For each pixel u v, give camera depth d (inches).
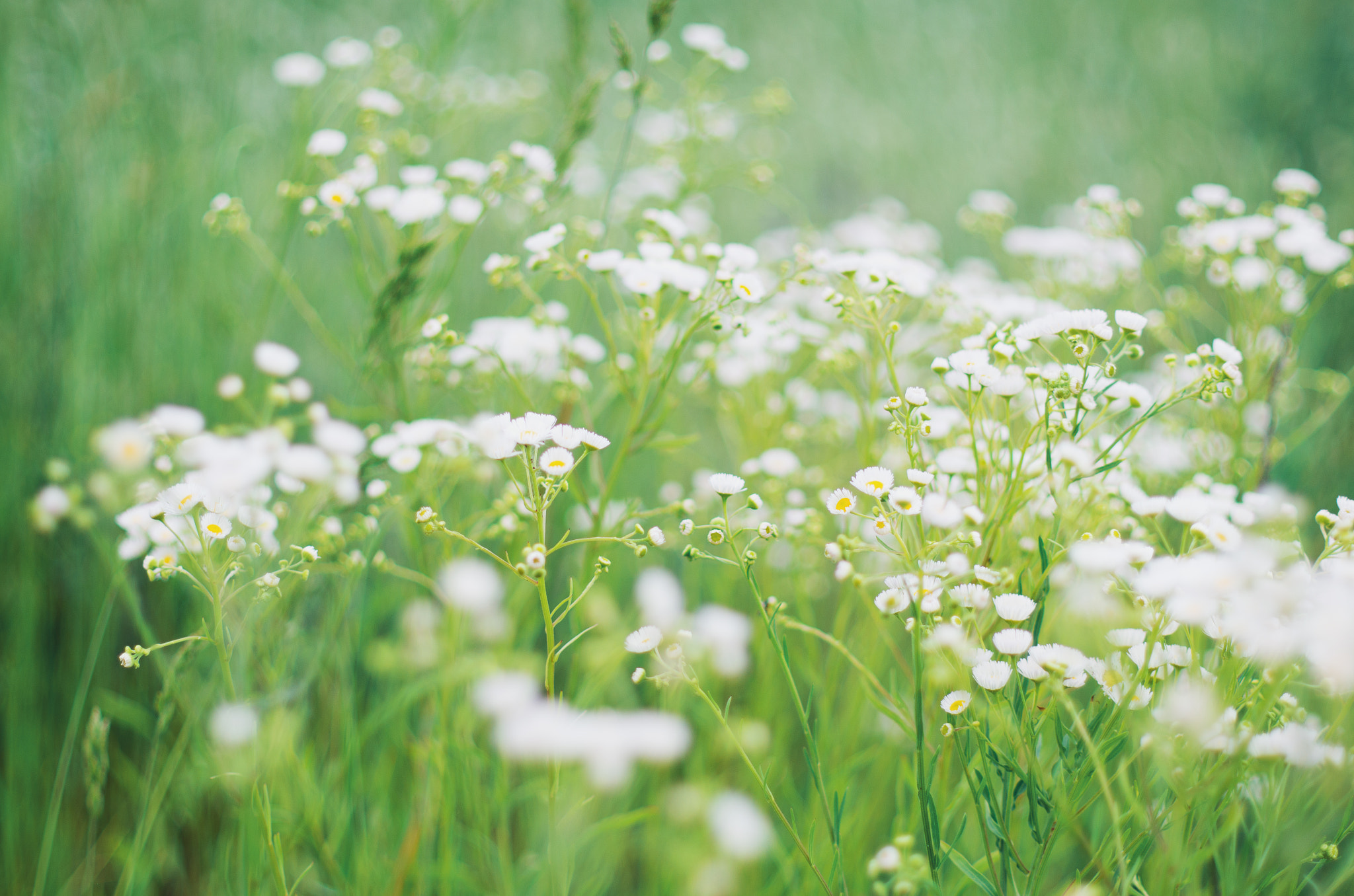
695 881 43.9
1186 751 39.6
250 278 57.1
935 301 51.0
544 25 86.6
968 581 42.6
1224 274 50.3
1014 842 43.0
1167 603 40.1
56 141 54.4
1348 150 82.3
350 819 46.0
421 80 57.7
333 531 45.1
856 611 49.8
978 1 118.0
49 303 52.5
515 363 49.8
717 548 50.9
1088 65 105.5
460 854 47.1
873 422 47.4
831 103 99.6
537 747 41.1
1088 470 40.9
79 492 48.0
